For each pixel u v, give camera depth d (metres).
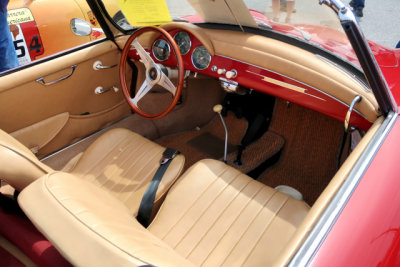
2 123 1.88
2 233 1.10
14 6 2.89
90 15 3.32
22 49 2.98
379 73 1.19
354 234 0.94
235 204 1.55
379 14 4.20
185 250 1.41
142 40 2.20
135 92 2.57
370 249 0.95
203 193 1.60
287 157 2.49
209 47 1.92
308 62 1.65
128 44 2.03
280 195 1.57
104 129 2.44
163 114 2.01
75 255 0.80
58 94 2.06
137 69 2.47
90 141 2.35
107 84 2.33
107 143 2.02
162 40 2.13
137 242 0.89
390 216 1.05
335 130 2.30
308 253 0.85
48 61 1.95
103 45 2.20
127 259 0.78
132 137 2.05
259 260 1.34
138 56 2.25
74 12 3.20
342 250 0.89
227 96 2.70
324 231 0.91
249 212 1.51
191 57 2.05
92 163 1.95
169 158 1.84
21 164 1.14
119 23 2.21
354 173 1.09
